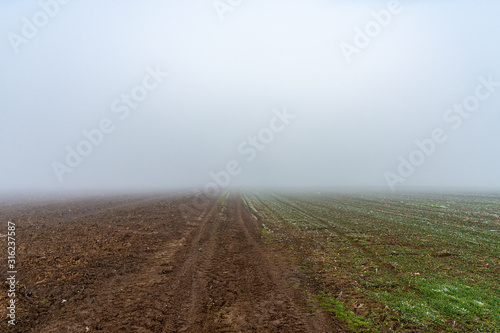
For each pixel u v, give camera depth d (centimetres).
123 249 1619
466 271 1242
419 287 1077
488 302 941
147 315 871
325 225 2489
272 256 1591
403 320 846
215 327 813
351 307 939
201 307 944
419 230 2120
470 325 802
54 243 1683
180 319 859
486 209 3328
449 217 2711
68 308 894
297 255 1597
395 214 3012
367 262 1422
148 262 1438
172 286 1127
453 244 1688
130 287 1098
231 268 1378
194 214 3309
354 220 2688
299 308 939
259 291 1088
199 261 1485
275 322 844
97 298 980
